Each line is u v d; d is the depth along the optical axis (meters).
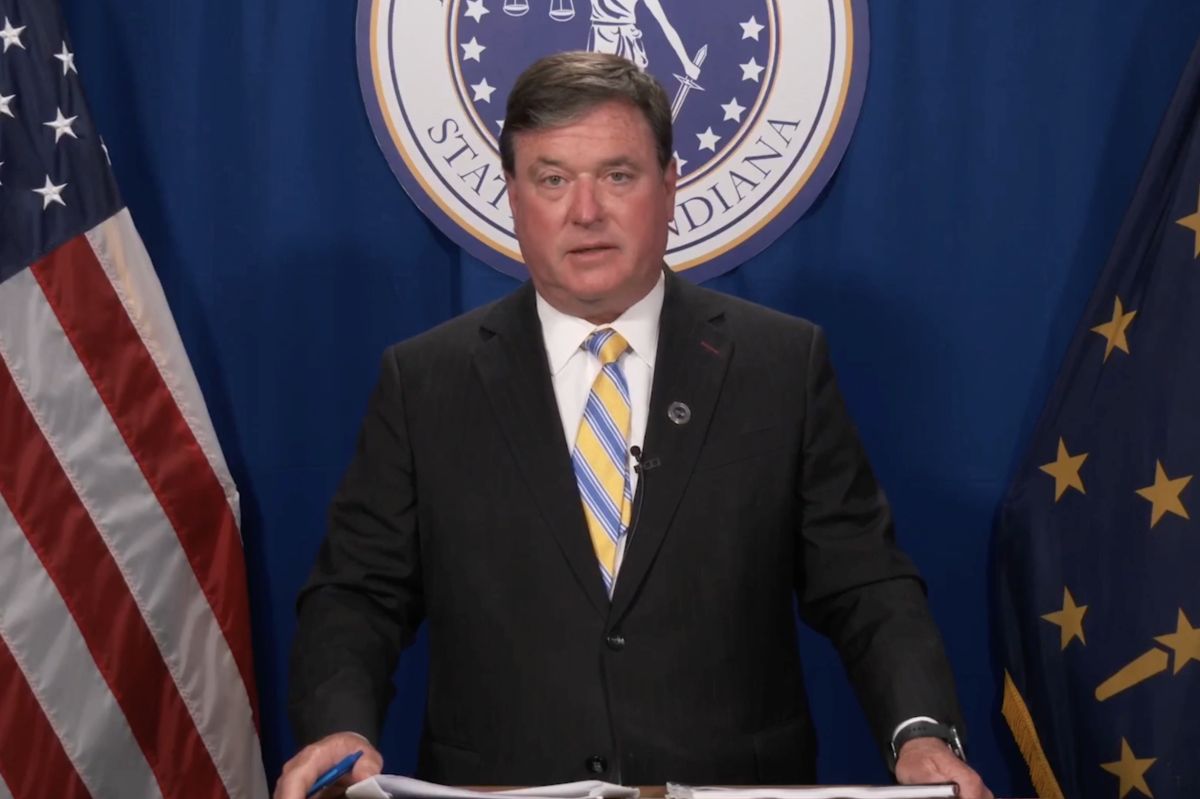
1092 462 3.37
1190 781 3.20
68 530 3.19
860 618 2.61
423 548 2.71
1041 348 3.54
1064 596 3.37
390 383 2.80
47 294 3.21
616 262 2.57
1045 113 3.51
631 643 2.54
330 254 3.54
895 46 3.51
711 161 3.50
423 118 3.50
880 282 3.54
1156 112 3.51
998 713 3.61
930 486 3.58
